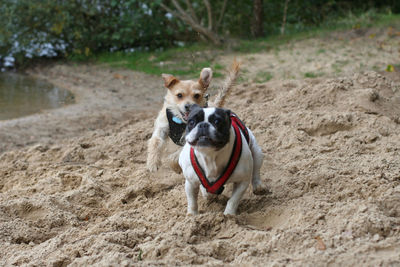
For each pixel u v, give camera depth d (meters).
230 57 13.59
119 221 4.29
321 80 9.09
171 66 13.80
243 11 17.77
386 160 5.00
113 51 17.67
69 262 3.56
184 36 17.34
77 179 5.80
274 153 5.93
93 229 4.18
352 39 13.59
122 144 7.07
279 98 7.74
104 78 13.55
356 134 6.05
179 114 5.11
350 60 11.29
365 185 4.38
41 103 10.62
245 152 4.03
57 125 8.59
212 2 17.48
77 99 11.08
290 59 12.31
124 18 16.39
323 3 18.80
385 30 13.80
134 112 9.55
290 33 16.66
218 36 15.87
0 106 10.27
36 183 5.81
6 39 16.00
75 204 5.08
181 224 3.95
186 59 14.25
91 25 17.16
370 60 11.04
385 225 3.47
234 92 8.95
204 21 17.41
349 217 3.69
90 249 3.63
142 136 7.27
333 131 6.43
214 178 4.02
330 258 3.13
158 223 4.30
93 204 5.13
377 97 7.16
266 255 3.36
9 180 6.00
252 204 4.59
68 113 9.54
